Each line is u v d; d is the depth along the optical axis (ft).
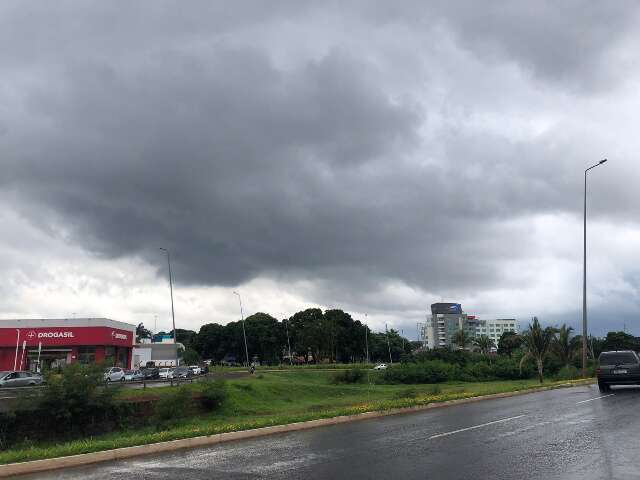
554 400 75.10
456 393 97.76
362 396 138.72
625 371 85.71
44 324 224.33
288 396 141.59
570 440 39.73
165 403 89.51
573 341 187.42
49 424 76.43
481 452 36.09
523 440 40.52
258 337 443.73
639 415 53.42
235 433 49.26
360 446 40.88
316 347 422.82
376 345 500.74
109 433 80.48
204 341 477.77
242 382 140.26
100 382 81.71
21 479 33.14
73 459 38.32
